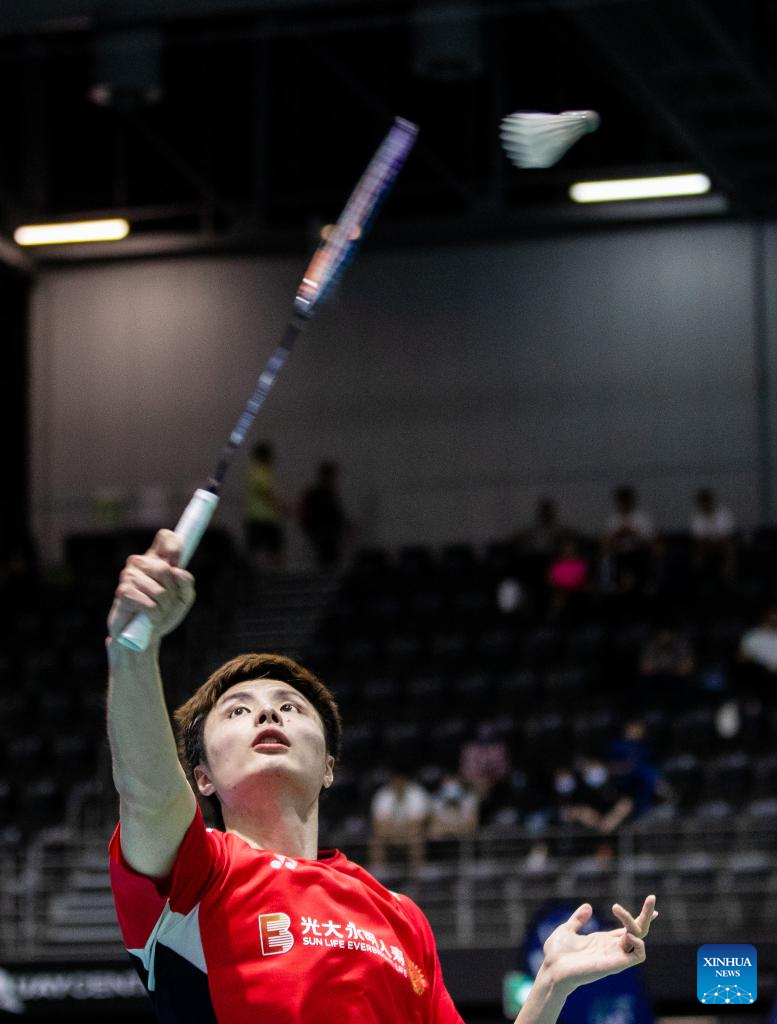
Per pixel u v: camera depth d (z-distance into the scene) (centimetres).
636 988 1018
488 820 1583
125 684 297
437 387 2553
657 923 1431
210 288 2617
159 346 2623
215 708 363
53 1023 1464
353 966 322
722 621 1991
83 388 2636
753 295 2459
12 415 2578
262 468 2325
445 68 1973
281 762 347
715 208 2445
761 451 2430
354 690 1927
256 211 2506
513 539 2295
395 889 1497
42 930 1573
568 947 342
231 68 2494
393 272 2589
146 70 1984
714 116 1959
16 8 1722
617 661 1880
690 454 2455
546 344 2527
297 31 2094
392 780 1566
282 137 2475
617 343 2500
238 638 2119
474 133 2422
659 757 1727
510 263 2552
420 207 2506
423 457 2541
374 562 2319
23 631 2161
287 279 2591
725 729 1723
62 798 1777
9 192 2530
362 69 2414
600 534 2462
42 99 2528
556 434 2503
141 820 309
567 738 1739
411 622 2097
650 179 2331
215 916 320
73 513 2606
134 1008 1459
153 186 2538
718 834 1527
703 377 2464
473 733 1780
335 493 2372
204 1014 316
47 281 2667
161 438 2605
